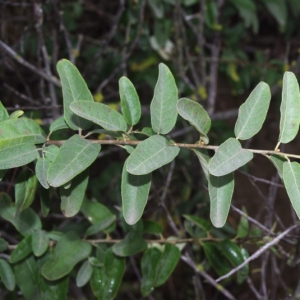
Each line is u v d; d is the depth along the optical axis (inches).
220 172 15.8
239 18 45.6
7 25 35.3
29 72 36.3
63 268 20.8
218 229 27.9
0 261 20.9
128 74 37.1
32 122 17.0
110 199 33.0
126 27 35.0
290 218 38.0
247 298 35.6
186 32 38.6
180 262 38.1
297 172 16.3
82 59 38.3
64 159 16.3
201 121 16.4
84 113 16.6
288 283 35.6
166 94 16.9
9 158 16.6
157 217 29.3
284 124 16.6
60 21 28.4
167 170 32.7
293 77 16.6
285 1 36.9
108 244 23.2
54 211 30.4
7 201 21.2
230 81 39.6
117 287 21.6
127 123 17.3
